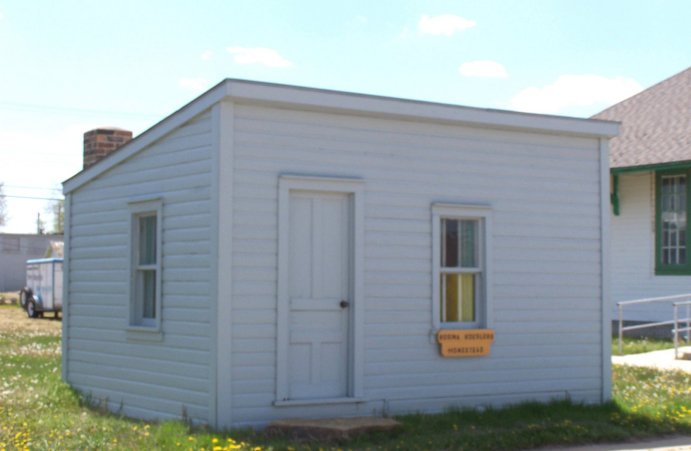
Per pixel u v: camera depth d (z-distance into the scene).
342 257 11.66
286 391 11.09
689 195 22.88
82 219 14.06
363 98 11.64
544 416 12.00
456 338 12.23
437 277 12.22
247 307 10.92
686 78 26.70
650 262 23.53
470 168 12.59
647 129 24.89
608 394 13.41
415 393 11.96
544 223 13.13
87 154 15.27
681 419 11.92
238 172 10.98
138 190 12.63
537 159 13.12
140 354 12.36
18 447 9.62
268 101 11.05
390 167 11.98
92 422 11.33
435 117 12.16
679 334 22.38
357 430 10.41
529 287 12.96
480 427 11.20
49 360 18.44
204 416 10.95
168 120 11.87
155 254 12.52
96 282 13.61
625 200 24.17
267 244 11.09
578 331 13.30
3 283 69.94
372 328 11.73
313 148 11.47
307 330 11.38
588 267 13.45
